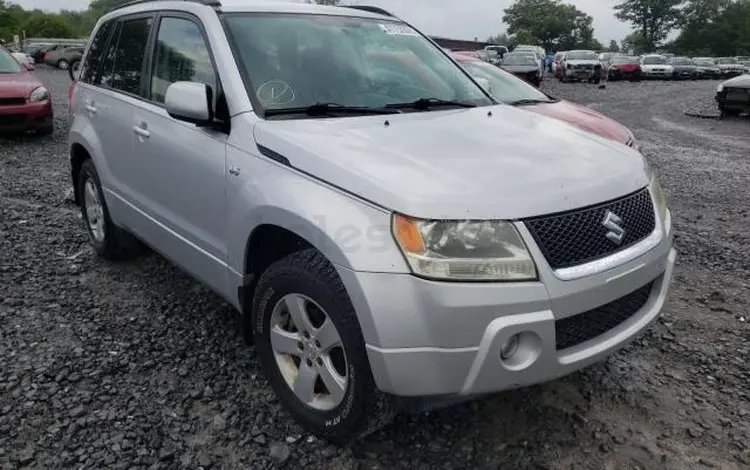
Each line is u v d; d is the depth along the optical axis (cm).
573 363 256
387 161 265
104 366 346
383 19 430
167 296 438
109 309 417
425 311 235
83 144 481
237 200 305
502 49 3981
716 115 1739
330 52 369
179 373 340
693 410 318
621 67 3850
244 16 362
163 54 392
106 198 461
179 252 374
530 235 243
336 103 341
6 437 286
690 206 738
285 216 273
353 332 252
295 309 281
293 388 295
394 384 243
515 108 397
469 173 259
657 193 309
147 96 403
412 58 408
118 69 452
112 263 498
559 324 252
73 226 591
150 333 385
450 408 314
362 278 240
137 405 312
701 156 1087
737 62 5125
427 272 235
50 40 4597
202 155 332
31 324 393
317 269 264
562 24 9388
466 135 308
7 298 430
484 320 235
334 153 271
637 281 271
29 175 799
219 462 275
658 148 1177
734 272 511
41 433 289
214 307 421
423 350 238
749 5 9244
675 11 9444
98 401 314
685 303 447
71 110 518
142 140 391
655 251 283
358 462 276
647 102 2167
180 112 320
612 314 271
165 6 402
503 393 327
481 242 237
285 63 347
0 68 1101
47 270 482
